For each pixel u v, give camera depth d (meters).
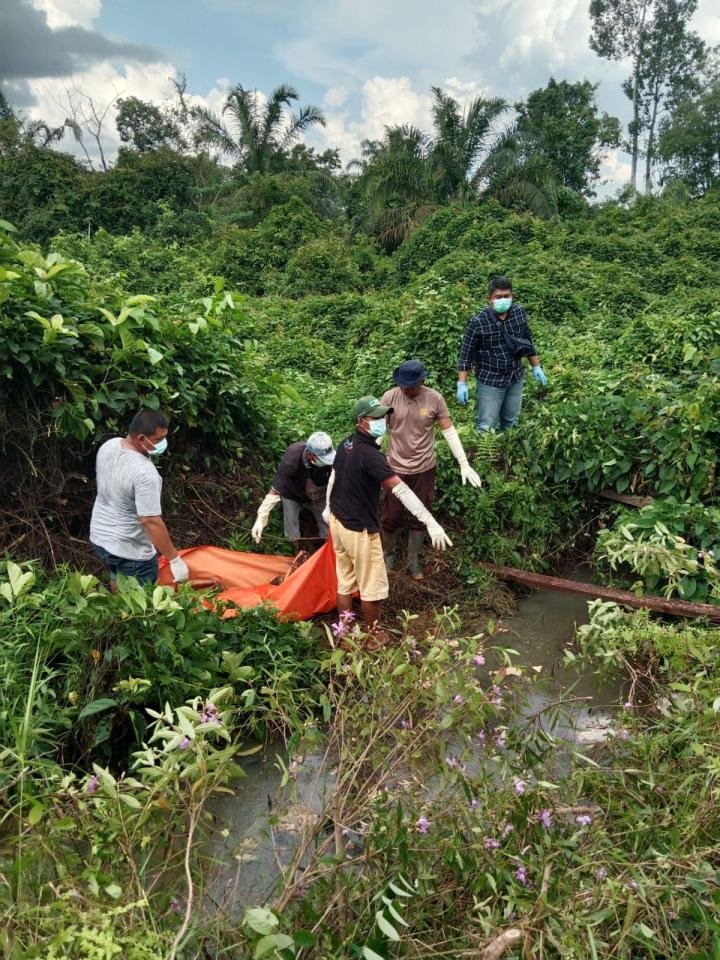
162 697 3.37
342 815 2.50
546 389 6.88
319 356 12.17
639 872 2.11
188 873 2.00
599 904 2.03
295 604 4.38
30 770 2.55
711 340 7.90
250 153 31.62
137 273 15.27
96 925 1.76
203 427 5.48
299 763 2.81
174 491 5.33
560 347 9.72
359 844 2.62
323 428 7.20
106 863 2.32
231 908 2.41
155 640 3.37
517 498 5.61
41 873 2.08
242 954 2.10
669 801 2.53
